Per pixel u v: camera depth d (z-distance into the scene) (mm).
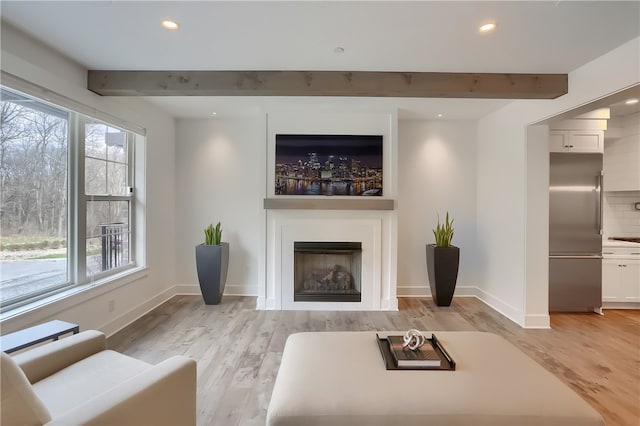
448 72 2758
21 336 1721
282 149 3799
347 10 1889
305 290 3959
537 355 2650
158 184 3896
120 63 2613
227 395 2039
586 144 3586
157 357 2561
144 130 3584
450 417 1244
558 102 2857
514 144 3473
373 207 3725
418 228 4348
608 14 1896
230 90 2783
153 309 3744
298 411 1263
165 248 4078
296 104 3689
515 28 2064
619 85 2301
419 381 1426
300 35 2180
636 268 3801
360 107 3756
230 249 4344
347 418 1249
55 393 1322
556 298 3648
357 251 3803
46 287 2486
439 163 4328
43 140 2453
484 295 4121
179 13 1926
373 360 1622
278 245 3787
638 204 4301
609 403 1991
